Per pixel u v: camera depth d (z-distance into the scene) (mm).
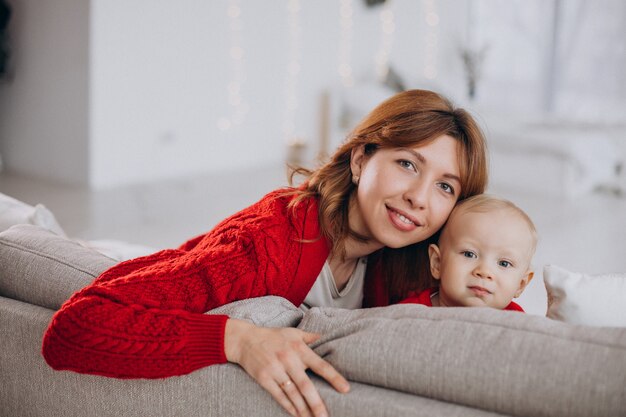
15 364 1370
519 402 938
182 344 1121
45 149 6062
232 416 1119
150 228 4668
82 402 1283
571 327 972
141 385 1199
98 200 5410
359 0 8430
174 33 6359
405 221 1364
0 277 1437
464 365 971
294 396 1052
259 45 7289
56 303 1364
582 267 4113
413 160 1345
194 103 6652
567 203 5879
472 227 1378
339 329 1103
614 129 6812
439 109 1354
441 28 9195
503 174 6348
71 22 5734
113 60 5855
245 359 1101
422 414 964
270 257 1278
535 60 8648
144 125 6199
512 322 996
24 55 6051
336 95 7742
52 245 1438
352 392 1027
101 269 1360
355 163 1412
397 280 1595
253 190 6074
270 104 7523
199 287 1211
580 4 8281
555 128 6793
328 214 1379
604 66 8203
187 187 6062
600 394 894
